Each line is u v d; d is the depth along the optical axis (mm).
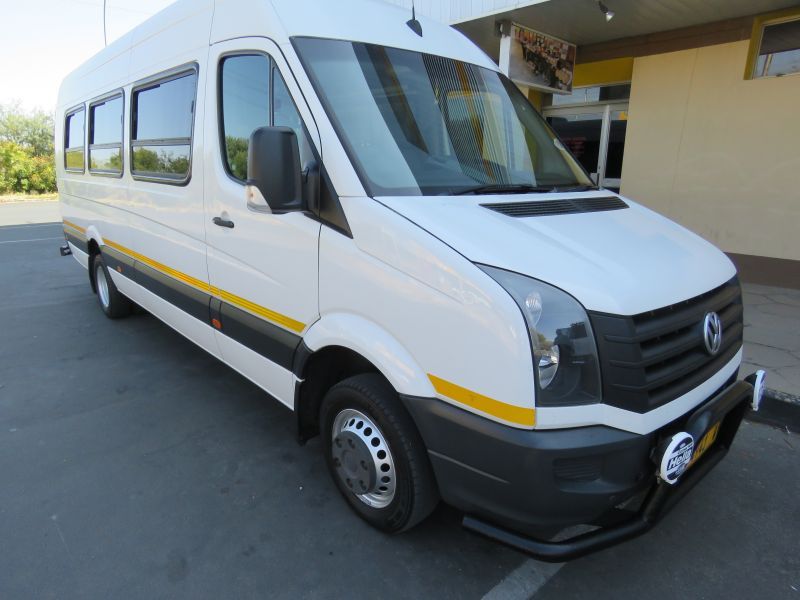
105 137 5379
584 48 8445
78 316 6582
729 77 7051
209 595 2434
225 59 3287
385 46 3070
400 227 2301
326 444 2967
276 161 2469
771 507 3043
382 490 2703
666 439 2119
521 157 3301
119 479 3279
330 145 2557
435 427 2254
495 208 2562
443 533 2834
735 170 7195
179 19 3889
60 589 2457
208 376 4781
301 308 2844
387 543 2758
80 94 6215
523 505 2082
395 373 2354
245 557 2660
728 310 2691
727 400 2439
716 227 7492
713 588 2488
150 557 2656
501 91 3584
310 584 2498
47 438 3740
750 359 4699
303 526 2879
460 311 2104
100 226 5785
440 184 2715
